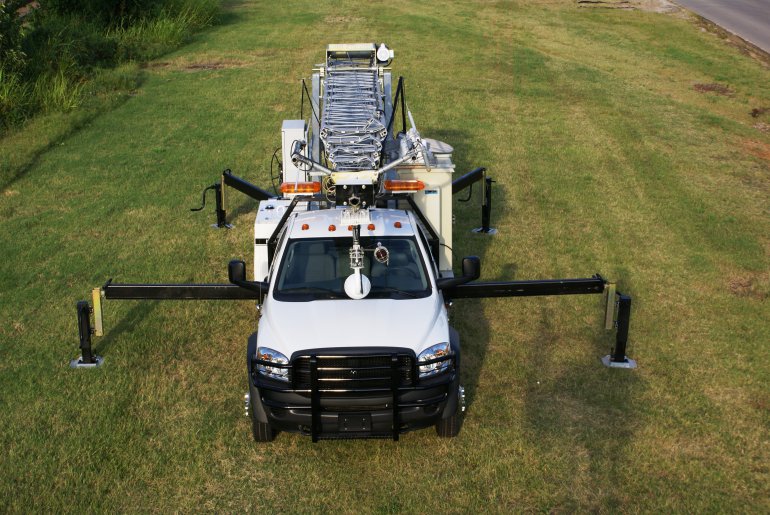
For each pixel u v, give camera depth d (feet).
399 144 28.81
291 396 19.72
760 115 63.62
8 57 59.06
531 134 54.75
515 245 36.04
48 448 21.04
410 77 70.08
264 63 75.15
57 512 18.65
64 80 59.67
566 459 20.66
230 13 102.22
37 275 32.19
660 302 30.48
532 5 113.60
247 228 37.88
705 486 19.66
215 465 20.51
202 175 45.19
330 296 21.74
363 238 23.17
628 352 26.53
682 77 75.82
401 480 19.86
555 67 75.92
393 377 19.35
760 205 42.50
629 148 52.31
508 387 24.27
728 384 24.61
